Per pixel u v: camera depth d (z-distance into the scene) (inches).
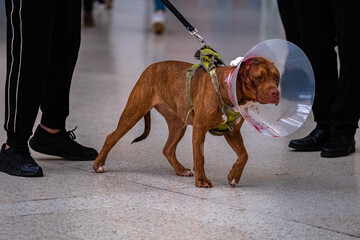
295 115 160.6
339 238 133.0
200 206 151.3
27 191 161.0
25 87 174.7
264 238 132.3
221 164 193.3
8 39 175.9
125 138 222.8
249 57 153.4
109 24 562.3
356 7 198.4
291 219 143.7
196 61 373.1
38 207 148.7
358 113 204.7
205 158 199.8
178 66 172.7
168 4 177.5
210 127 164.1
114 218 142.2
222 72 159.3
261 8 777.6
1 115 245.8
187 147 212.2
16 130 176.6
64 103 192.7
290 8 226.8
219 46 433.7
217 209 149.3
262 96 150.5
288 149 213.6
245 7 783.7
